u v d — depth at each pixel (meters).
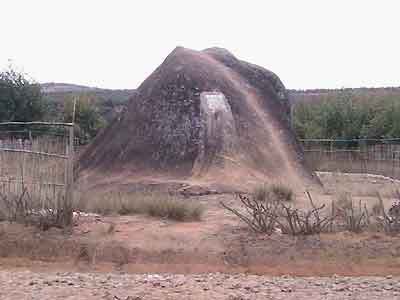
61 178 13.31
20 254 11.74
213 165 18.05
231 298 8.36
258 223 12.66
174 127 19.11
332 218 12.77
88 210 14.17
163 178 18.00
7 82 31.23
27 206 13.20
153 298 8.31
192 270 10.80
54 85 85.31
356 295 8.71
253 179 17.75
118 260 11.38
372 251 11.59
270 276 10.34
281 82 22.31
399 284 9.57
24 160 13.58
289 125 21.41
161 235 12.38
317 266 10.97
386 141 30.78
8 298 8.30
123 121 20.61
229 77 21.09
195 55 21.33
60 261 11.44
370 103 39.00
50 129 24.91
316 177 20.11
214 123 18.89
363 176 23.41
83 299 8.26
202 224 13.23
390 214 13.66
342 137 36.56
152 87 20.50
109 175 19.02
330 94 43.78
